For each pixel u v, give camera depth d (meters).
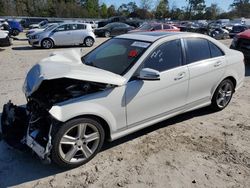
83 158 3.87
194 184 3.58
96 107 3.74
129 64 4.20
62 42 16.81
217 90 5.47
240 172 3.83
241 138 4.73
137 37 4.81
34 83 3.67
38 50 15.35
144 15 90.88
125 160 4.05
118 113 3.98
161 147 4.39
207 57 5.16
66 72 3.57
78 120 3.64
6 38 15.06
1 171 3.77
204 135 4.79
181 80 4.64
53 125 3.54
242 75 5.95
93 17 92.44
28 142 3.69
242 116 5.60
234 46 9.70
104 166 3.90
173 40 4.67
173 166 3.93
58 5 81.69
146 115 4.33
